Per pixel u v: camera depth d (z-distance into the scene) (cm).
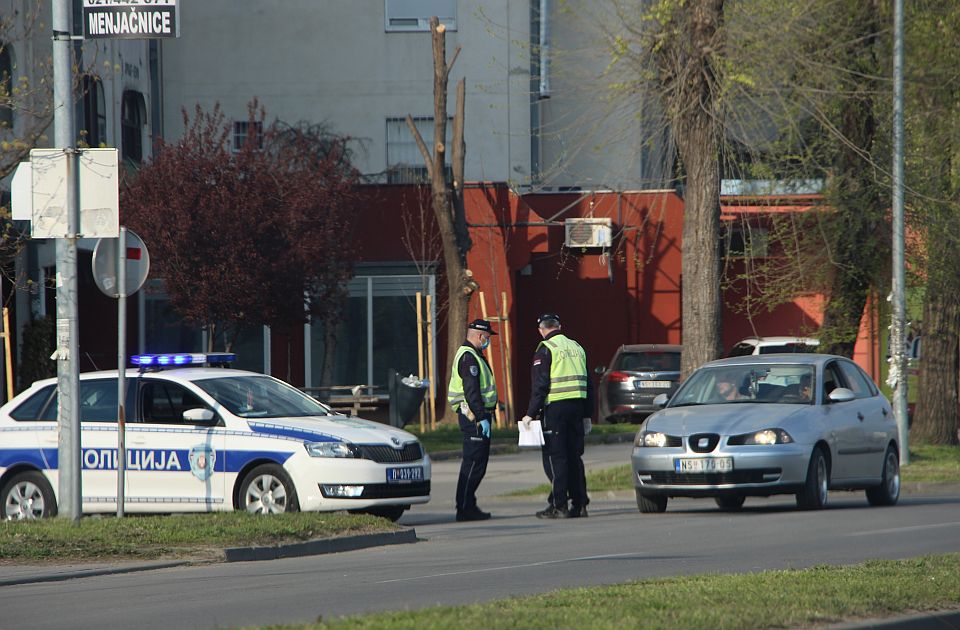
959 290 9888
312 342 12756
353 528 4972
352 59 14550
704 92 7694
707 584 3250
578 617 2681
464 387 6094
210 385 5731
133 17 5062
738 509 6575
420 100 14525
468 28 14475
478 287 11738
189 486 5566
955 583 3266
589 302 14250
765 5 8019
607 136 8688
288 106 14538
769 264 10162
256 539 4634
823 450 6091
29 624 3195
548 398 6088
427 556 4531
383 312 12800
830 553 4369
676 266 14075
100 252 5259
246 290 9750
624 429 11288
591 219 13762
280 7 14550
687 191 7950
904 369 8825
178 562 4366
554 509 6131
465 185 12950
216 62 14538
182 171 9800
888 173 8719
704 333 7888
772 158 8844
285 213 10000
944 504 6731
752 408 6103
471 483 6119
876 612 2884
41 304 10088
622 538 5019
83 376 5853
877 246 9544
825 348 9862
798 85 8106
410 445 5688
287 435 5497
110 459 5681
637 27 7931
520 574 3909
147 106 13150
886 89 9188
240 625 3042
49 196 5094
